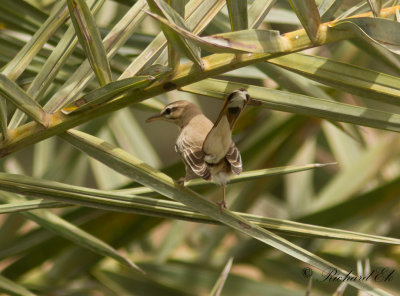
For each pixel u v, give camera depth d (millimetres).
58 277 9156
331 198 11375
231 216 5727
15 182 5668
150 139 16016
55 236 8695
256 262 10219
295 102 6078
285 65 5609
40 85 5914
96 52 5559
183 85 5613
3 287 7238
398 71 8203
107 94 5457
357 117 5914
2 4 7605
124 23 6016
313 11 5203
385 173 11516
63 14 6055
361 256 10258
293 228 5863
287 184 12297
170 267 10086
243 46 5047
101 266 9930
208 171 8016
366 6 5938
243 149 10227
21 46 7707
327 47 10945
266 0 5801
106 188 10766
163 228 11039
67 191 5719
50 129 5711
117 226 8953
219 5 5824
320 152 13898
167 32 5055
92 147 5832
